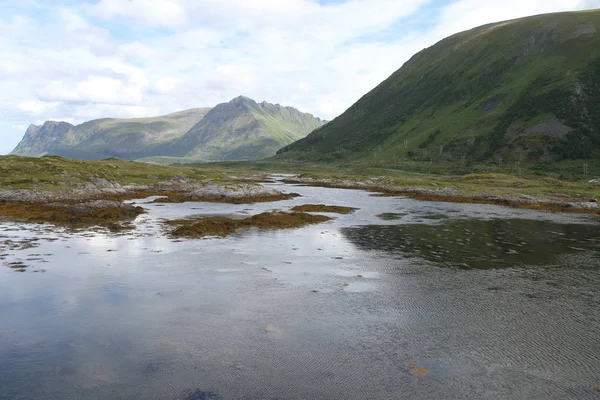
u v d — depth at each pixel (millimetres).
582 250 33875
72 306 19672
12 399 12211
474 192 88000
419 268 27609
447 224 48938
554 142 185875
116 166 108250
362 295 21906
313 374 13922
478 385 13352
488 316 19062
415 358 15086
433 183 111312
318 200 81438
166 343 16000
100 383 13164
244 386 13156
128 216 51906
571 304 20672
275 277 25094
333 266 27969
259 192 80562
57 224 44281
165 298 21016
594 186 106688
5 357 14703
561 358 15117
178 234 38781
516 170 170250
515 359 15055
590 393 12945
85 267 26656
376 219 53281
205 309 19609
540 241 38000
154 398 12414
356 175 180875
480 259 30344
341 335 16953
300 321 18344
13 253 30047
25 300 20359
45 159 88688
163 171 116438
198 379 13508
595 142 179750
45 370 13891
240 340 16375
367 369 14281
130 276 24844
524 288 23266
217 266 27500
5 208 54156
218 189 78188
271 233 41000
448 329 17609
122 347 15625
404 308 20047
